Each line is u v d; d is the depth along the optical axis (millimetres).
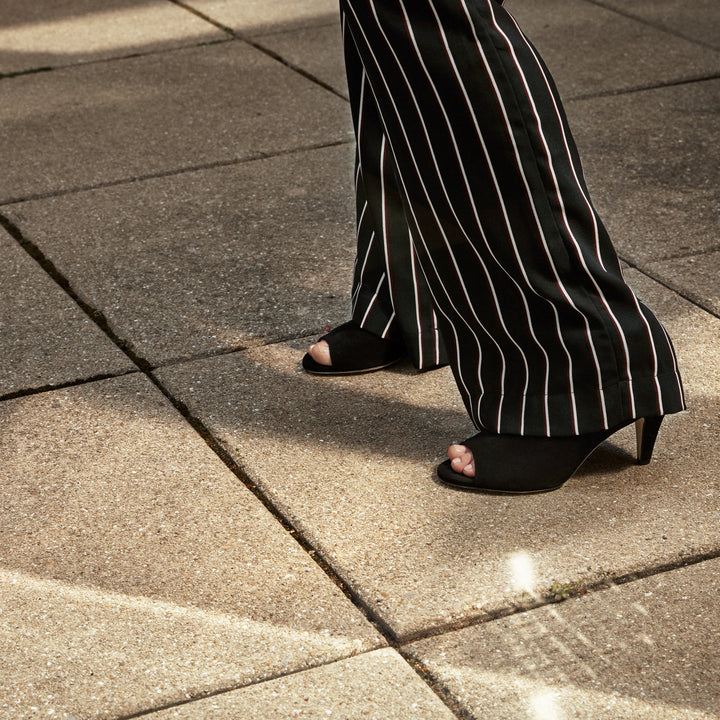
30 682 1717
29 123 4168
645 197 3406
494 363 2084
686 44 4754
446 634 1795
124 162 3814
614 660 1730
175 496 2158
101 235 3301
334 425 2373
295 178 3660
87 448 2318
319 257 3131
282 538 2031
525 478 2096
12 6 5625
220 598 1886
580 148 3783
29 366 2635
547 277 1929
